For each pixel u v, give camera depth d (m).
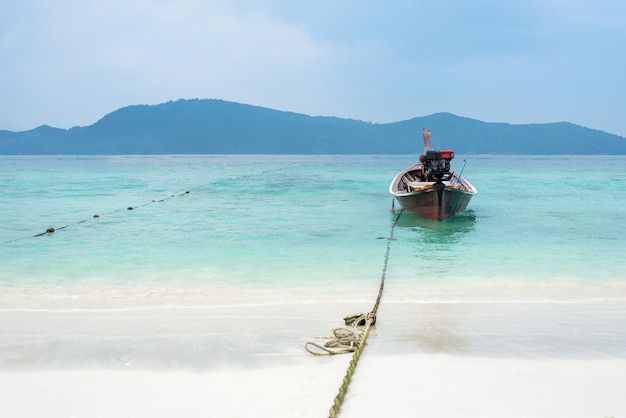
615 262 10.40
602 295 7.84
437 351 5.41
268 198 25.22
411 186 17.34
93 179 44.41
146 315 6.74
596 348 5.52
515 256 11.07
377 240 13.12
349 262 10.43
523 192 28.16
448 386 4.52
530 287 8.38
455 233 14.23
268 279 8.97
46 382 4.70
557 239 13.23
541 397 4.30
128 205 22.50
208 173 56.81
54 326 6.30
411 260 10.65
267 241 12.94
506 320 6.49
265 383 4.61
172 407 4.18
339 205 21.77
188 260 10.62
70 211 20.25
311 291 8.12
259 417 3.98
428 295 7.83
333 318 6.57
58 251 11.73
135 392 4.47
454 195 15.83
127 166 85.19
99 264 10.27
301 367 4.98
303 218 17.47
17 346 5.63
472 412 4.03
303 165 89.00
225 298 7.66
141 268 9.88
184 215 18.59
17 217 18.44
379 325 6.29
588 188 31.14
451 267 9.96
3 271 9.65
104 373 4.89
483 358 5.21
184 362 5.14
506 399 4.27
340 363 5.06
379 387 4.49
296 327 6.22
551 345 5.61
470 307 7.09
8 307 7.20
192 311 6.93
